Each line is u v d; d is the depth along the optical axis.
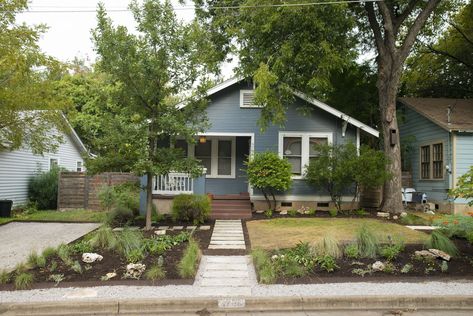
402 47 13.54
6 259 7.62
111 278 6.05
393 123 13.62
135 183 10.77
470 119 14.98
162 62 9.64
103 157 9.80
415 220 11.47
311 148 14.23
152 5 9.48
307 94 12.84
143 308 5.09
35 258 6.78
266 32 11.47
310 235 9.27
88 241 8.01
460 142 14.24
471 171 7.59
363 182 12.23
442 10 16.69
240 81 14.20
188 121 10.32
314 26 11.13
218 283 5.91
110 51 9.41
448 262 6.82
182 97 10.97
